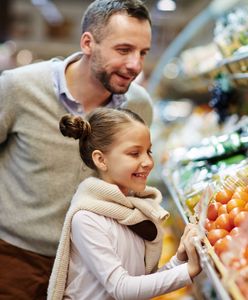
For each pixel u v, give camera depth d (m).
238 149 2.52
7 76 2.13
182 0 5.43
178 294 2.65
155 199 1.75
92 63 2.03
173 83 4.98
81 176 2.08
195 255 1.49
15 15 7.62
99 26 1.97
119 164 1.65
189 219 1.72
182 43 4.57
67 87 2.13
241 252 1.25
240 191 1.65
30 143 2.10
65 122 1.72
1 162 2.23
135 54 1.97
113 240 1.62
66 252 1.66
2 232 2.17
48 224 2.10
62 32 7.71
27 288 2.12
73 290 1.67
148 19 2.00
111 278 1.53
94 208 1.62
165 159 3.42
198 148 2.80
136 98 2.28
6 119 2.12
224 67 2.69
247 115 3.13
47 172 2.09
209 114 3.89
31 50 7.12
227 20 2.93
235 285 1.15
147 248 1.71
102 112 1.71
